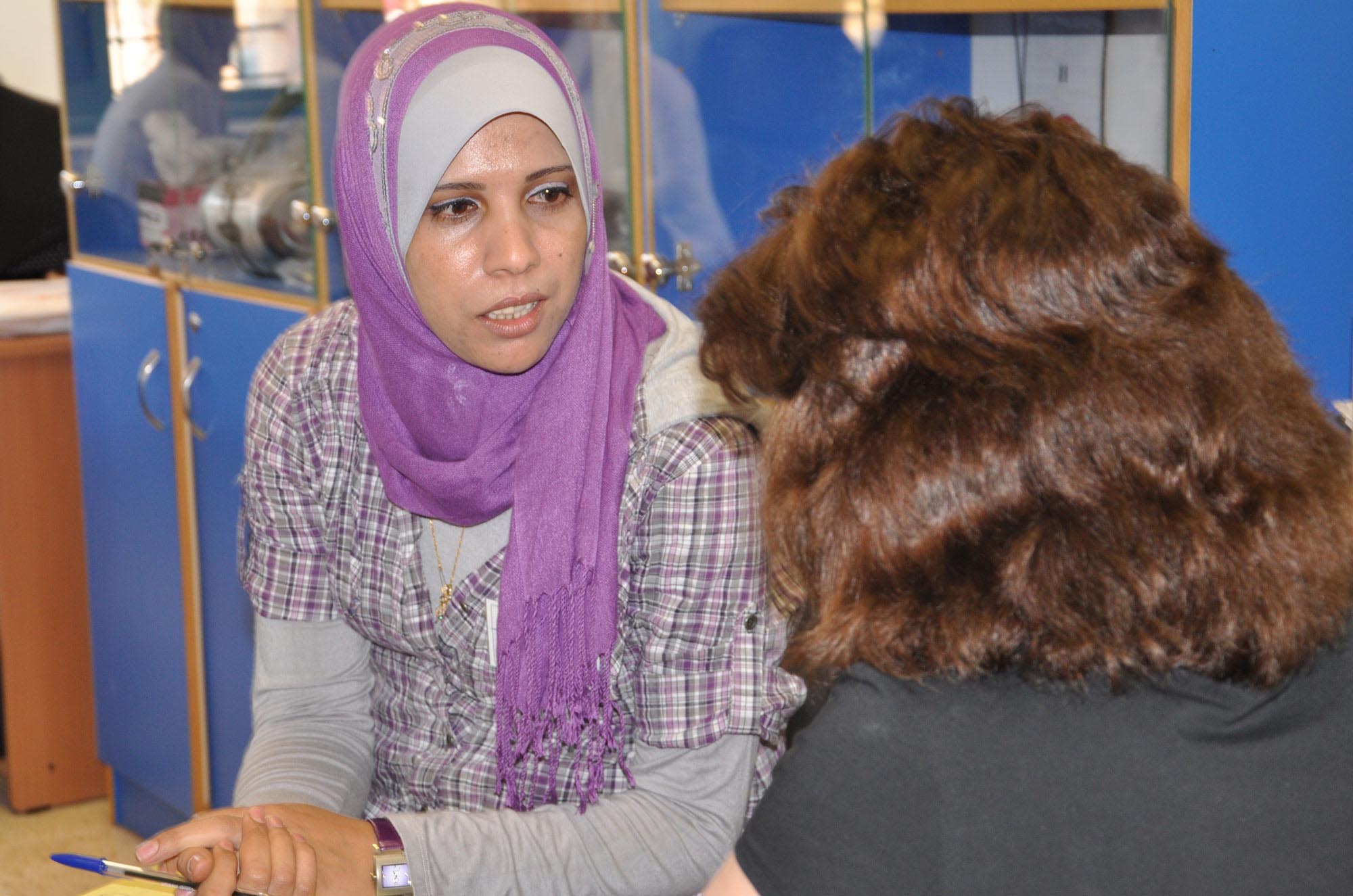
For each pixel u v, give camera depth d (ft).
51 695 9.91
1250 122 4.60
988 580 2.19
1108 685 2.19
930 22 5.59
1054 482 2.13
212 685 8.59
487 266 3.64
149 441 8.72
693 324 4.00
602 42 5.95
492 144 3.62
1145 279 2.25
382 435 4.02
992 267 2.21
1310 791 2.17
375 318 3.93
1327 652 2.25
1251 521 2.15
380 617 4.17
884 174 2.42
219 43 7.72
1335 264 4.81
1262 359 2.28
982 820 2.15
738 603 3.72
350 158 3.81
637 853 3.69
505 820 3.72
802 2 5.55
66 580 9.86
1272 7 4.56
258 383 4.33
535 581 3.74
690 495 3.70
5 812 10.00
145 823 9.55
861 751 2.21
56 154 11.12
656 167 5.92
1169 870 2.13
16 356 9.43
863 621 2.23
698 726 3.74
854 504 2.25
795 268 2.40
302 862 3.44
